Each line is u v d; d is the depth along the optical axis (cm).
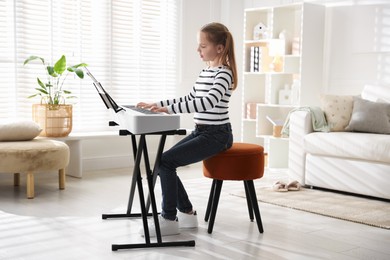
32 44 467
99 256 248
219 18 600
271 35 525
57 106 444
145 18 544
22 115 465
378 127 411
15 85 458
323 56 523
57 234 284
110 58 520
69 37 491
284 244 273
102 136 471
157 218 267
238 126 608
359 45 497
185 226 300
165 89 566
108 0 515
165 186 279
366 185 386
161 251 258
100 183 438
